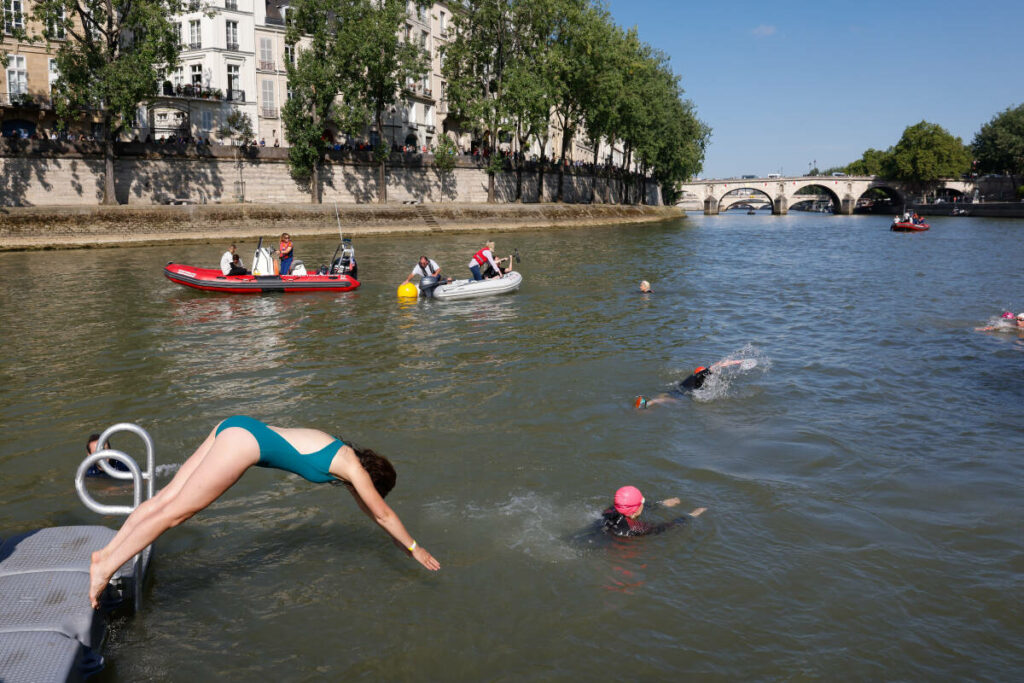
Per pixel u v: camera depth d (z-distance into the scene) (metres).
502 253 36.09
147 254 34.09
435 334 15.70
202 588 5.76
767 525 6.88
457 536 6.66
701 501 7.39
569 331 16.06
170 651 4.98
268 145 54.59
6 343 14.57
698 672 4.85
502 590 5.80
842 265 31.25
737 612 5.51
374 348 14.30
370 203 51.53
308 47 55.50
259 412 10.14
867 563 6.20
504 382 11.71
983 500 7.39
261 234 42.38
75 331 15.83
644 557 6.31
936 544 6.52
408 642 5.14
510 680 4.77
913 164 110.88
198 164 44.91
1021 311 18.73
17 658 4.00
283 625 5.31
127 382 11.69
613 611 5.53
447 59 56.38
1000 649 5.07
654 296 21.44
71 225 36.69
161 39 36.78
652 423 9.73
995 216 91.56
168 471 8.05
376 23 45.34
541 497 7.48
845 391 11.27
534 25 54.50
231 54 51.72
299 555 6.30
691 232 58.59
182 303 19.81
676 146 83.50
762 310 19.05
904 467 8.26
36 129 44.34
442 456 8.53
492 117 54.19
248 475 7.96
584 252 37.03
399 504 7.29
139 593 5.40
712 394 11.04
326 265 29.36
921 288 23.48
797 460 8.46
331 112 55.81
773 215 123.12
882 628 5.31
